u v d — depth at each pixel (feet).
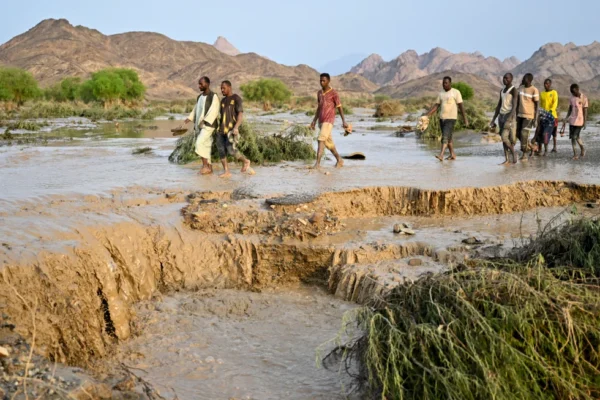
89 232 21.29
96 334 17.57
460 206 29.19
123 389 14.21
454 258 22.13
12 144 59.57
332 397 15.37
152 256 22.75
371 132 82.58
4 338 14.47
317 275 23.16
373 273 21.21
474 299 14.34
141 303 21.06
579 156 43.37
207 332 19.08
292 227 24.07
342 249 22.97
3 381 12.68
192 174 34.81
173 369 16.70
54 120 127.24
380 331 14.37
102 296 18.81
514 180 31.76
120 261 21.56
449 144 42.27
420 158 44.16
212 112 34.30
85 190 28.60
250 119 57.36
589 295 14.21
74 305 17.33
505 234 25.17
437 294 14.76
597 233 18.10
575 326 13.41
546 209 29.89
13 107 181.88
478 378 12.69
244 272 23.07
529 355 13.21
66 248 18.67
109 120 132.36
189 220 24.54
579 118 41.50
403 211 29.40
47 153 46.60
